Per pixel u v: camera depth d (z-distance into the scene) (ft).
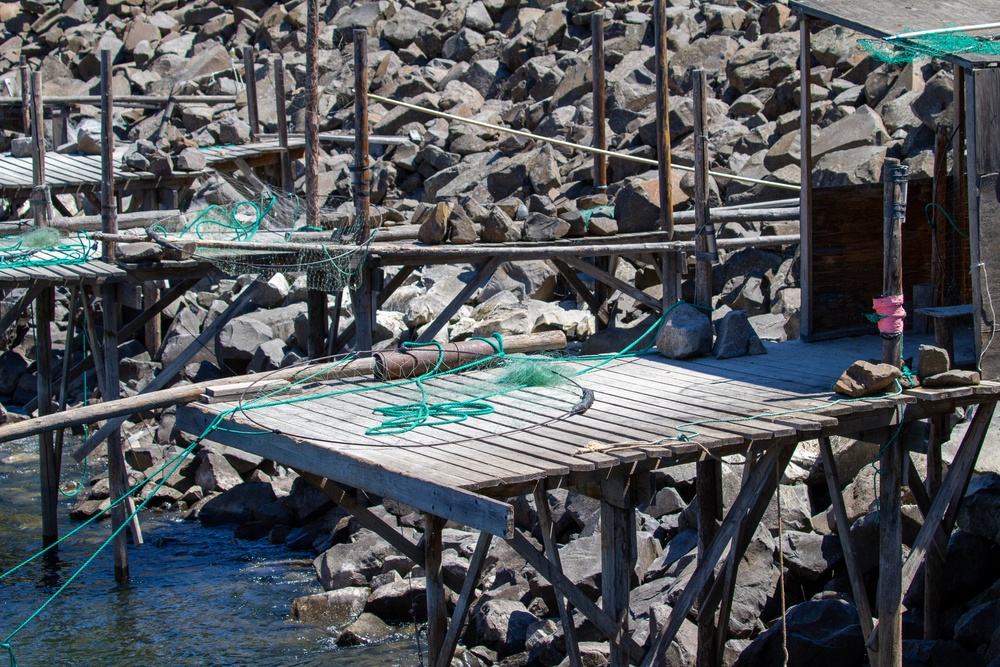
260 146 70.69
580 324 57.57
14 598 43.80
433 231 45.52
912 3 34.71
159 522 51.19
